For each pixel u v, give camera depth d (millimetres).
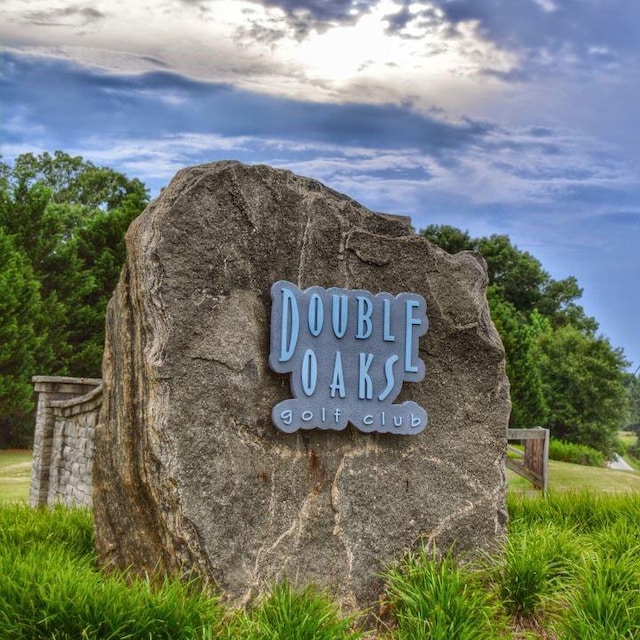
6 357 18922
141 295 4688
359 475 5164
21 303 19547
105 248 22953
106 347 5207
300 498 4941
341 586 4969
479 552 5523
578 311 33344
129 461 4734
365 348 5207
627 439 42469
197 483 4609
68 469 10039
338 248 5297
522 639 4855
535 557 5324
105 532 5145
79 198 32562
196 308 4746
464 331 5703
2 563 4496
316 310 5051
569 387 27484
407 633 4547
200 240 4805
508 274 32062
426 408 5516
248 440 4820
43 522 6051
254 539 4746
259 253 5012
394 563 5184
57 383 10711
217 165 4961
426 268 5617
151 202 4980
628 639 4516
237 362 4824
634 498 7570
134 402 4770
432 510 5387
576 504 7434
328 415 5027
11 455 19062
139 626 3914
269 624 4188
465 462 5582
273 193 5102
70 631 3920
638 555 5633
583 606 4746
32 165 33188
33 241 21578
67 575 4250
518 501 7574
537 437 10586
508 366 20547
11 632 3855
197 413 4664
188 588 4527
